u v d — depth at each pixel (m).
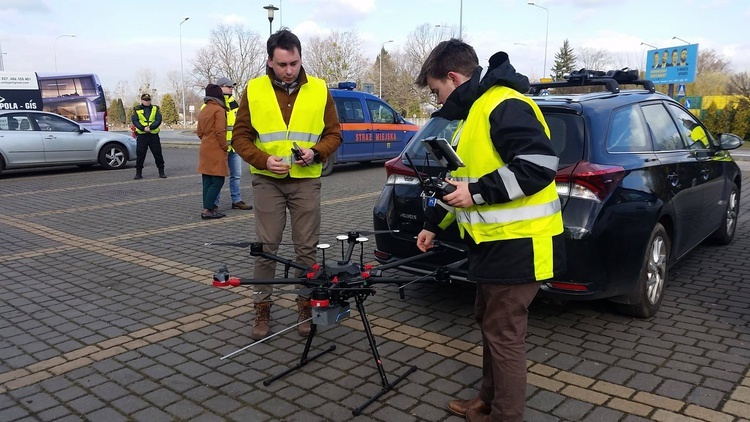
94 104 22.73
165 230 7.43
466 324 4.17
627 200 3.73
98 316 4.44
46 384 3.38
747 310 4.33
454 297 4.73
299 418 2.99
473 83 2.42
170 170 14.66
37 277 5.45
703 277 5.12
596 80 4.85
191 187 11.41
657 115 4.68
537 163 2.25
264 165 3.77
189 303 4.70
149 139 12.73
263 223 3.97
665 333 3.92
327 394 3.22
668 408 3.00
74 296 4.90
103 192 10.84
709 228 5.44
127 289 5.07
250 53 54.56
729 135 5.67
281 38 3.69
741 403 3.02
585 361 3.54
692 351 3.64
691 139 5.11
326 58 59.09
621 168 3.74
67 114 22.33
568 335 3.91
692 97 35.62
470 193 2.32
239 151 3.83
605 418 2.92
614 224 3.62
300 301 4.00
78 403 3.16
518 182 2.26
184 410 3.08
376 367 3.53
